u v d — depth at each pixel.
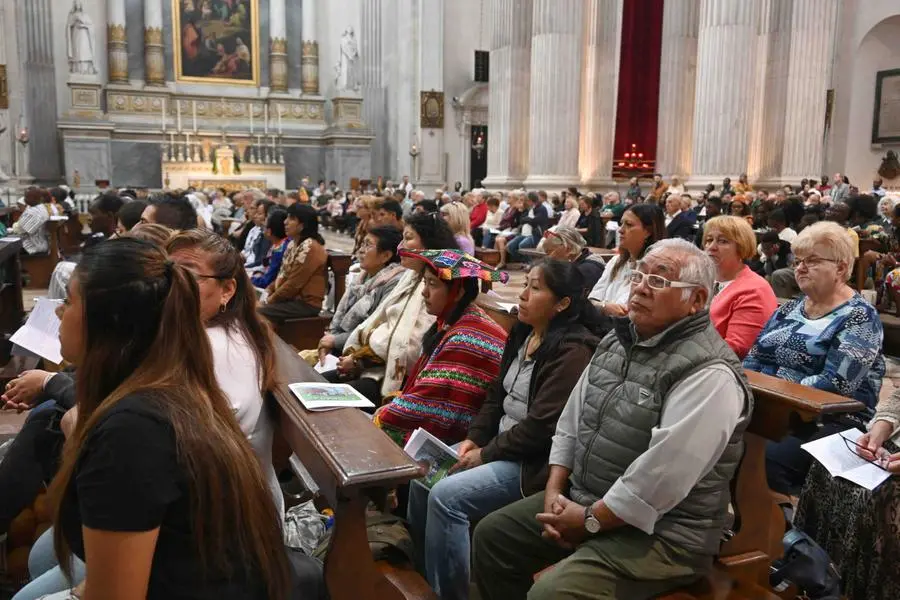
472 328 3.12
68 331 1.60
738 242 3.59
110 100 21.41
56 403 2.56
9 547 2.88
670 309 2.21
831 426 3.02
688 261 2.21
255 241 8.18
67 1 20.86
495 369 3.10
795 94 14.12
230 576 1.50
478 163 24.25
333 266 6.64
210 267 2.15
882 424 2.69
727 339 3.56
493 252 8.01
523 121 15.77
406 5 23.16
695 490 2.18
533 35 14.72
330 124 24.09
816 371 3.16
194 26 22.36
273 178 22.59
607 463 2.28
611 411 2.29
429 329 3.40
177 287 1.51
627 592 2.16
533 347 2.84
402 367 3.69
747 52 12.52
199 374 1.53
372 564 1.95
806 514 3.02
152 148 21.84
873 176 21.12
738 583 2.33
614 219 12.57
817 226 3.21
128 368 1.52
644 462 2.11
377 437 1.99
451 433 3.08
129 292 1.47
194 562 1.46
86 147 20.66
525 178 15.87
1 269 6.04
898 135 20.33
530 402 2.73
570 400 2.51
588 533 2.24
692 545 2.18
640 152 20.69
